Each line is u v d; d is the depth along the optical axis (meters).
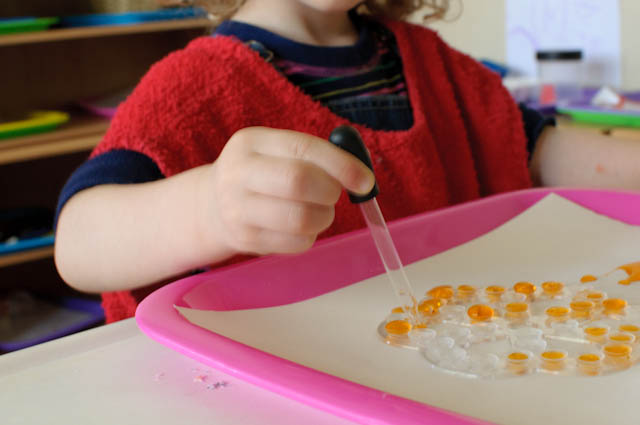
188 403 0.48
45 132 1.61
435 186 0.81
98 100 1.89
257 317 0.57
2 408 0.48
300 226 0.52
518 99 1.46
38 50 1.93
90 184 0.67
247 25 0.81
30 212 1.76
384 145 0.80
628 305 0.57
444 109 0.87
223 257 0.60
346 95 0.82
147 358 0.52
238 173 0.52
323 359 0.52
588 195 0.71
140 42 2.07
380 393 0.44
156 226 0.61
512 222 0.70
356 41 0.86
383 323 0.56
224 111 0.74
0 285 1.93
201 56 0.76
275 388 0.46
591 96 1.44
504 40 1.74
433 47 0.90
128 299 0.66
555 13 1.62
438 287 0.60
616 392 0.47
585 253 0.65
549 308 0.56
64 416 0.47
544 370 0.50
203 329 0.52
